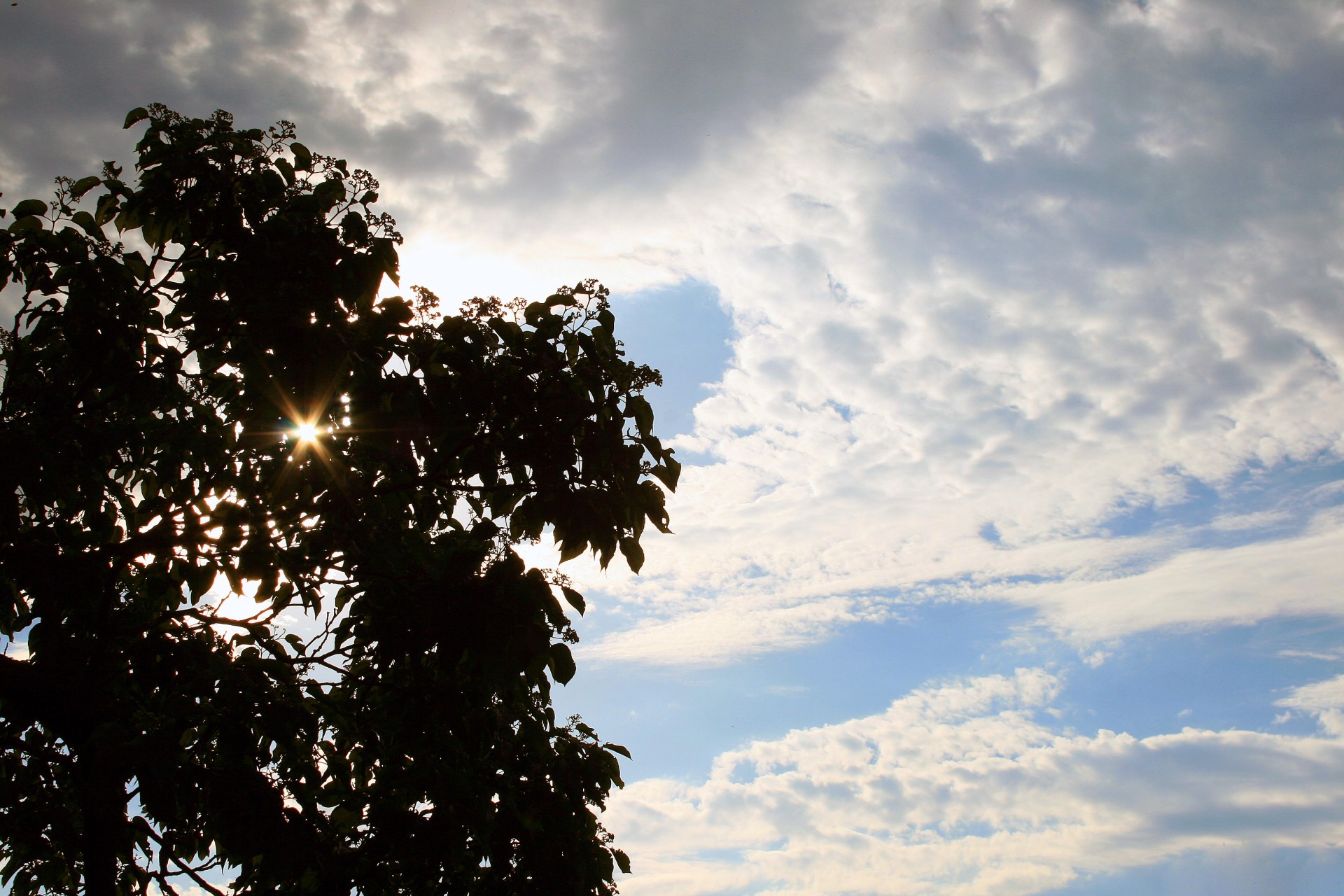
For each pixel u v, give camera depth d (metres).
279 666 4.79
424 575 5.26
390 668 5.58
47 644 4.93
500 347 5.22
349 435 5.23
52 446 4.96
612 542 4.96
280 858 4.15
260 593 5.65
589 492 4.96
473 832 5.06
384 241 5.28
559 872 5.37
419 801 5.32
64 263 5.10
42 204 5.34
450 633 4.73
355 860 4.85
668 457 5.17
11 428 4.86
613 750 6.23
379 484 5.64
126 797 4.54
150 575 5.80
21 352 5.19
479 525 5.25
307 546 5.52
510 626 4.67
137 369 5.13
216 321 5.12
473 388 4.98
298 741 5.56
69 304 5.05
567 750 6.08
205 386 5.84
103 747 4.04
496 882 5.38
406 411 4.98
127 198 5.46
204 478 5.63
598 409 5.12
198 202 5.25
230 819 4.11
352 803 5.45
